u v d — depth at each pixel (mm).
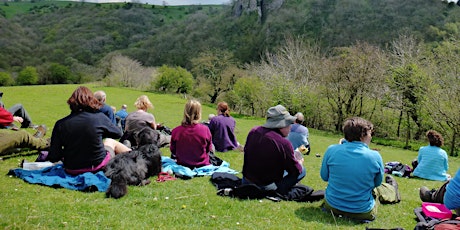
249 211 4652
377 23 54594
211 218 4352
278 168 5160
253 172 5246
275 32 66562
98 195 4910
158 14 116188
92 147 5367
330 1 67188
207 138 6773
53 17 104312
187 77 52531
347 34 55188
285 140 5113
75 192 4977
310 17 65062
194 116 6715
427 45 37875
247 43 72375
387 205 5383
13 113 10086
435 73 21656
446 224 3379
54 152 5332
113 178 5145
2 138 6445
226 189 5262
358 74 26312
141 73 56625
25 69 63188
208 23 86312
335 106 28984
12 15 107188
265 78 36188
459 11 48656
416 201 5750
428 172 8133
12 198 4539
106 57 74562
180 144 6738
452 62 20891
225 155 9055
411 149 21328
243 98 38812
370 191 4633
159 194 5180
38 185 5141
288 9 71562
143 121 8031
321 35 58656
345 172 4543
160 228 3926
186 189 5500
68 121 5277
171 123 19500
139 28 97688
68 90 38500
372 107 27297
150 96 40656
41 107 22281
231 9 89312
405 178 8180
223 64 53594
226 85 49844
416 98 22578
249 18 81938
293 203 5121
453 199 3557
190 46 78688
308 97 30031
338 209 4598
